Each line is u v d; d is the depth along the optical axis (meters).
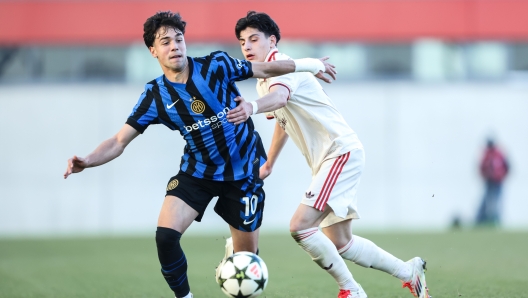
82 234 63.19
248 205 19.16
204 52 71.50
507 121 70.62
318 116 19.17
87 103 71.19
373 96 70.94
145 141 70.38
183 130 18.23
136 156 70.38
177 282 18.08
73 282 27.39
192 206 18.36
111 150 17.97
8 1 71.94
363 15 72.38
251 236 19.59
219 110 17.98
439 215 70.00
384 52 72.62
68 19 71.94
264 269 17.52
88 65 72.31
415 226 68.81
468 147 70.44
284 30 72.25
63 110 71.00
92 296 23.25
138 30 71.94
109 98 71.25
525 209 69.88
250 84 67.75
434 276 26.23
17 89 70.88
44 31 71.69
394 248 39.25
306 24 72.31
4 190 70.38
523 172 70.25
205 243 46.81
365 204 70.31
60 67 72.25
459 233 51.84
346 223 19.34
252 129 19.28
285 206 69.88
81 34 71.81
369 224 70.19
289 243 44.41
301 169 69.81
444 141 70.44
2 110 70.81
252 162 19.08
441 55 72.75
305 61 18.88
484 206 66.50
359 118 70.81
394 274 19.70
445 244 41.59
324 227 19.50
